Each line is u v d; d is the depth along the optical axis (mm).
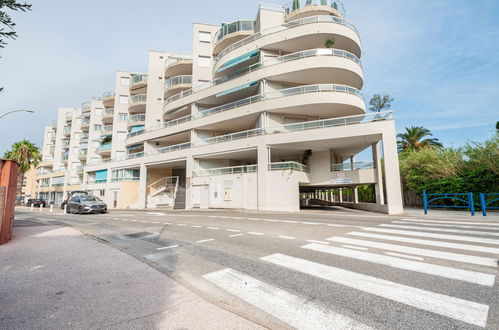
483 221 10438
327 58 19781
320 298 3316
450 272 4184
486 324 2625
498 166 14727
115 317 2789
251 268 4582
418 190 20016
